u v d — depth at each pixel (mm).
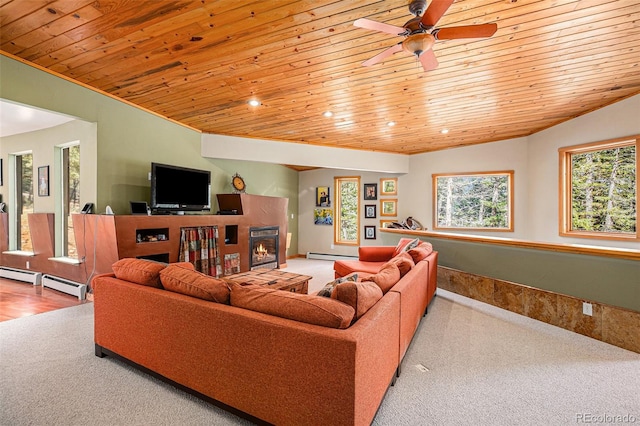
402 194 7047
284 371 1486
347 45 2658
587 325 2859
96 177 3775
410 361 2385
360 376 1362
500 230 5844
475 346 2650
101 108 3766
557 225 4844
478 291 3971
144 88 3637
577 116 4441
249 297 1717
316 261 7449
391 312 1858
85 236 3842
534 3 2086
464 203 6301
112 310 2232
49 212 4699
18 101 3004
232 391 1657
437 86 3439
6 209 5301
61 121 4344
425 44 2045
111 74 3299
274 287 3131
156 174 4094
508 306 3592
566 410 1808
